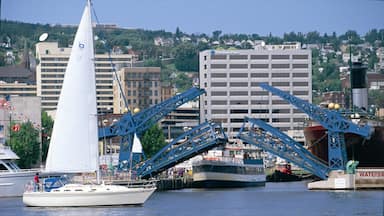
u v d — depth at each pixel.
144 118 165.75
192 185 197.38
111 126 165.62
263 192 169.38
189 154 167.62
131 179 146.62
